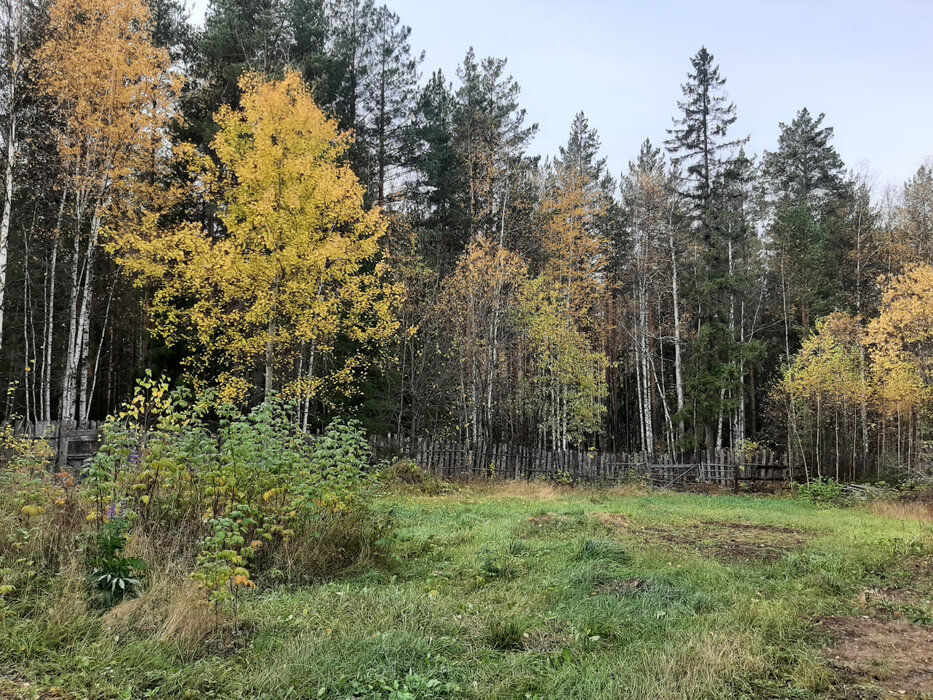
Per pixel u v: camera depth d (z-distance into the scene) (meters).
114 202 14.84
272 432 6.61
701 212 27.20
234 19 18.12
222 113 13.55
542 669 3.79
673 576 6.30
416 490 14.89
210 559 5.29
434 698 3.29
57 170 14.00
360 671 3.58
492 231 24.38
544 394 23.64
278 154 12.95
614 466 18.77
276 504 6.43
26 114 14.00
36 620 4.04
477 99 27.09
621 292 30.22
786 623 4.82
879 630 4.86
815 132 35.16
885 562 7.28
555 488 16.78
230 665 3.72
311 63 18.78
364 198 20.33
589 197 25.11
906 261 26.20
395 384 23.06
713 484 19.14
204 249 12.32
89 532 5.34
